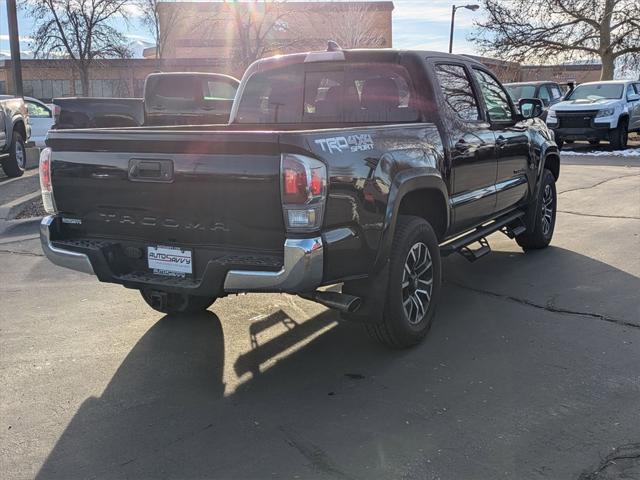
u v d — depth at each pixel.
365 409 3.62
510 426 3.37
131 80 38.12
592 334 4.60
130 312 5.39
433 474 2.97
